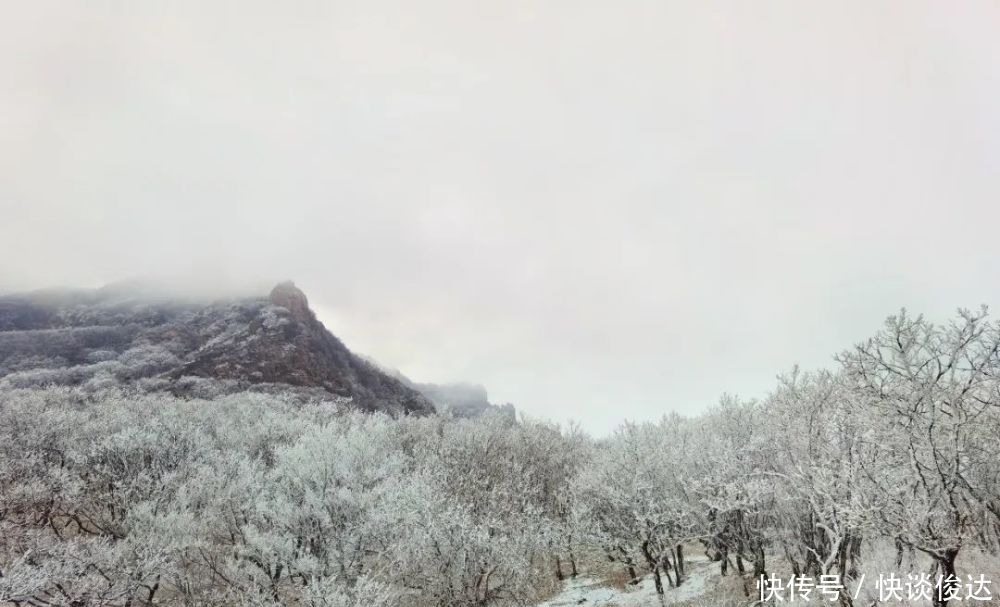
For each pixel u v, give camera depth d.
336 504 17.55
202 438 26.28
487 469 27.11
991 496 9.35
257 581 16.28
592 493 21.22
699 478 16.53
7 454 23.02
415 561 17.33
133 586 15.18
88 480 21.70
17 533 16.62
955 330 8.66
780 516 13.75
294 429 30.83
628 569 23.89
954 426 8.50
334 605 13.89
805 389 12.90
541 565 24.48
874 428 9.80
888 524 8.83
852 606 10.53
